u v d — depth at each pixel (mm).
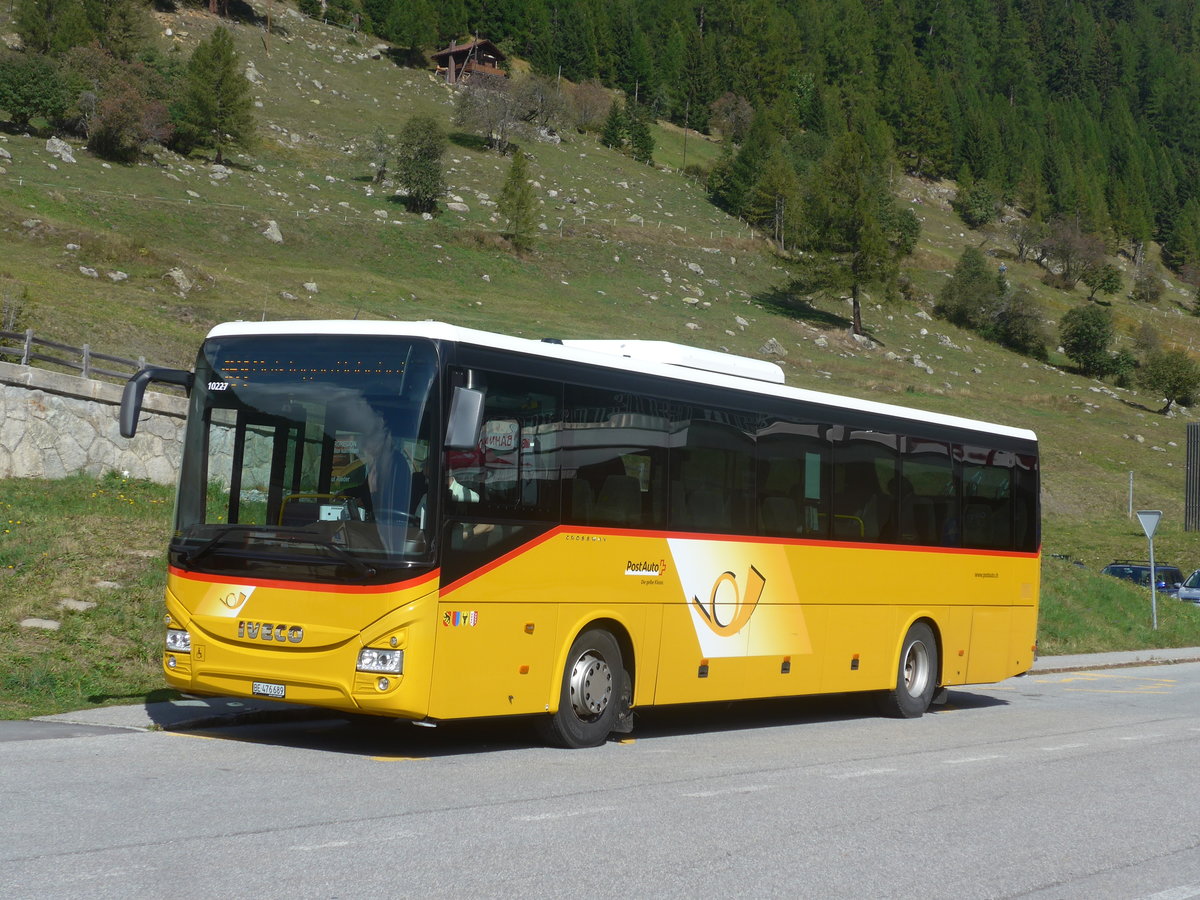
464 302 81062
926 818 8672
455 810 8016
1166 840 8367
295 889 5945
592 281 99000
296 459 10031
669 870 6742
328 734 11461
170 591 10344
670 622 11898
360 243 89938
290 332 10383
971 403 87938
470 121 139750
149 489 23953
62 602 14883
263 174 104750
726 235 126688
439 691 9602
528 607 10414
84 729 10641
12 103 92688
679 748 11727
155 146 100438
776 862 7098
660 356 12617
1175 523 64062
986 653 16797
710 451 12445
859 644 14484
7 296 33219
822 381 82062
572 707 11000
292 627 9695
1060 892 6809
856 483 14508
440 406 9766
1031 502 17844
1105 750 12820
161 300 48812
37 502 20609
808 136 181875
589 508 11039
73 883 5859
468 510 9914
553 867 6656
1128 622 31672
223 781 8633
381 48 170875
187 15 152125
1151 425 95562
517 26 191375
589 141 160625
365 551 9531
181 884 5930
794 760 11195
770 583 13117
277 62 147875
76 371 28344
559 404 10836
